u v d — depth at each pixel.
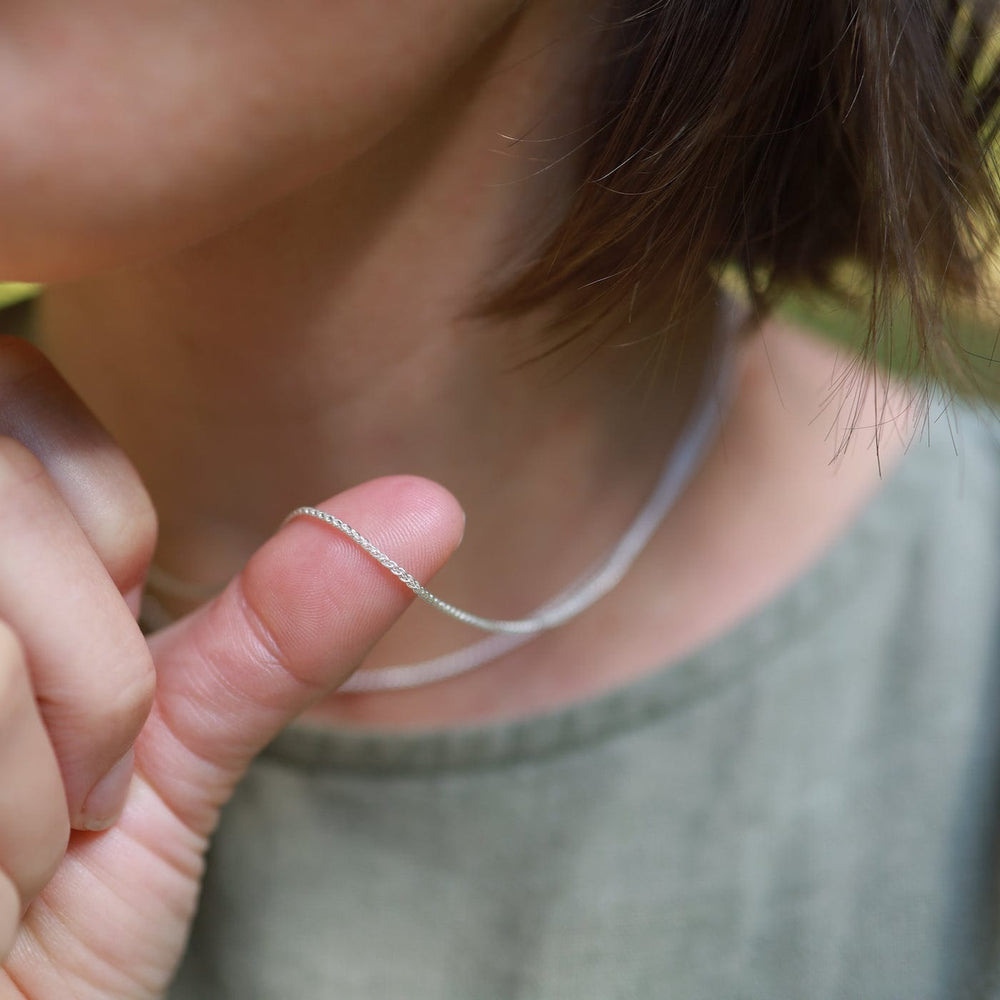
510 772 0.33
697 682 0.33
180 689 0.27
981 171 0.27
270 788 0.33
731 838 0.33
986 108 0.27
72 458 0.26
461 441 0.31
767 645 0.33
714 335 0.34
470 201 0.28
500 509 0.32
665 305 0.30
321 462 0.31
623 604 0.33
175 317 0.30
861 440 0.35
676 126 0.26
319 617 0.26
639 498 0.33
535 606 0.33
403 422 0.31
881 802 0.33
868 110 0.26
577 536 0.33
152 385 0.31
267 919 0.32
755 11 0.26
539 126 0.28
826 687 0.34
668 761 0.33
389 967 0.32
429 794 0.33
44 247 0.24
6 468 0.24
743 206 0.28
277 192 0.24
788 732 0.33
